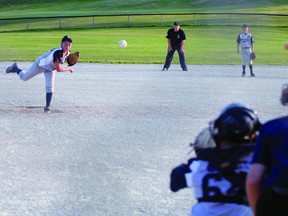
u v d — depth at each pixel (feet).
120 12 315.37
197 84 77.20
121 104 58.75
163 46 155.94
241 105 17.43
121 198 28.48
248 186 16.03
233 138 16.97
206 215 17.24
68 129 45.55
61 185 30.60
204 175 17.25
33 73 54.34
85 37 186.60
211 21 255.50
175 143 40.65
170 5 360.89
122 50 141.69
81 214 26.12
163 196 28.91
